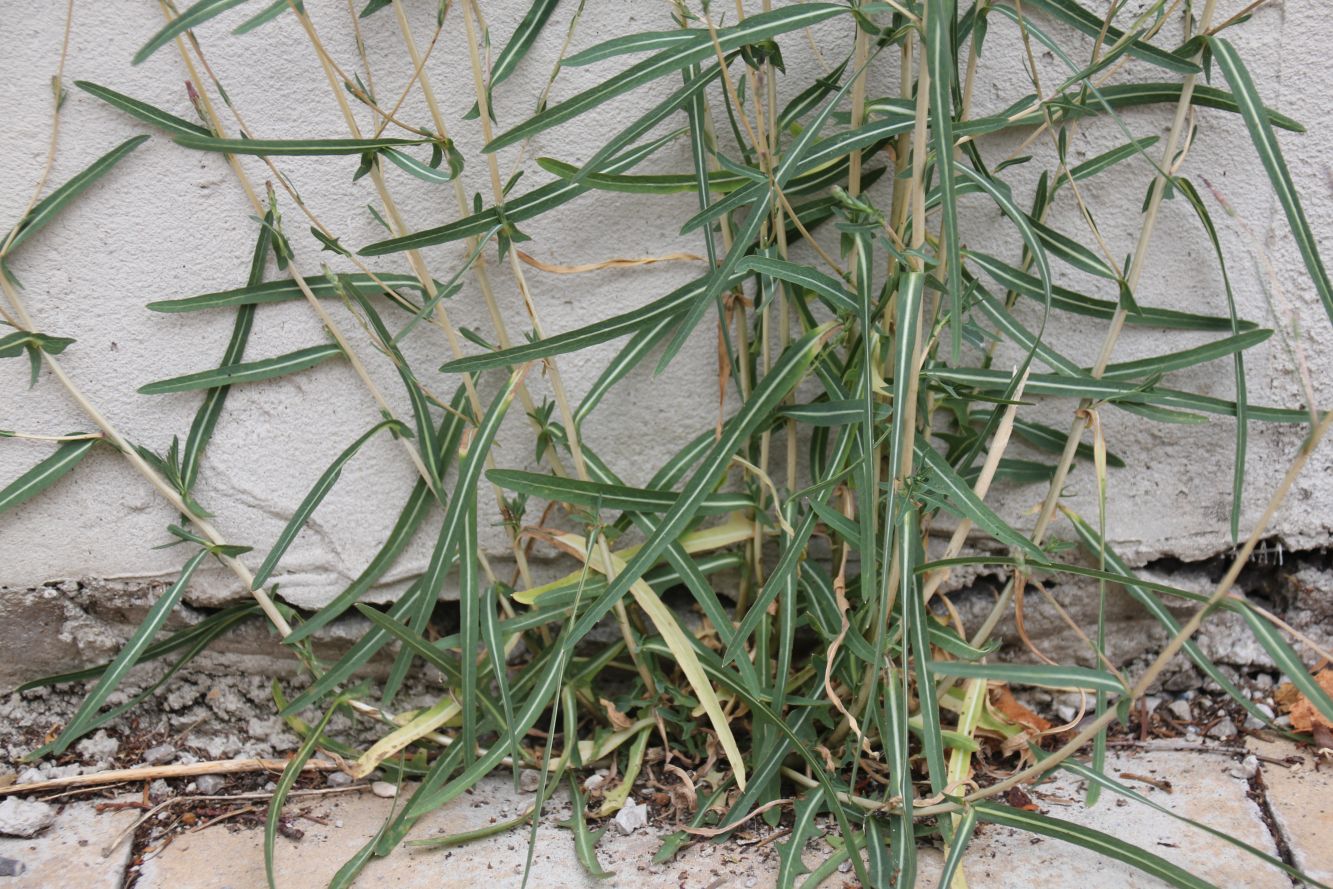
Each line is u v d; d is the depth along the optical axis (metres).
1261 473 1.29
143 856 1.23
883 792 1.24
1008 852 1.21
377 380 1.27
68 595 1.29
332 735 1.30
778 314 1.27
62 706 1.30
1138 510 1.29
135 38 1.23
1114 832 1.22
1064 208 1.26
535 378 1.27
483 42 1.23
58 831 1.24
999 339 1.24
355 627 1.30
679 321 1.26
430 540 1.29
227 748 1.30
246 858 1.23
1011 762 1.27
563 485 1.23
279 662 1.31
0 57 1.23
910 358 1.15
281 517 1.28
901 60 1.22
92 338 1.26
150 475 1.26
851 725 1.22
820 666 1.24
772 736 1.23
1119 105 1.24
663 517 1.23
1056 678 1.16
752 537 1.28
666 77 1.24
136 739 1.30
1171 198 1.25
